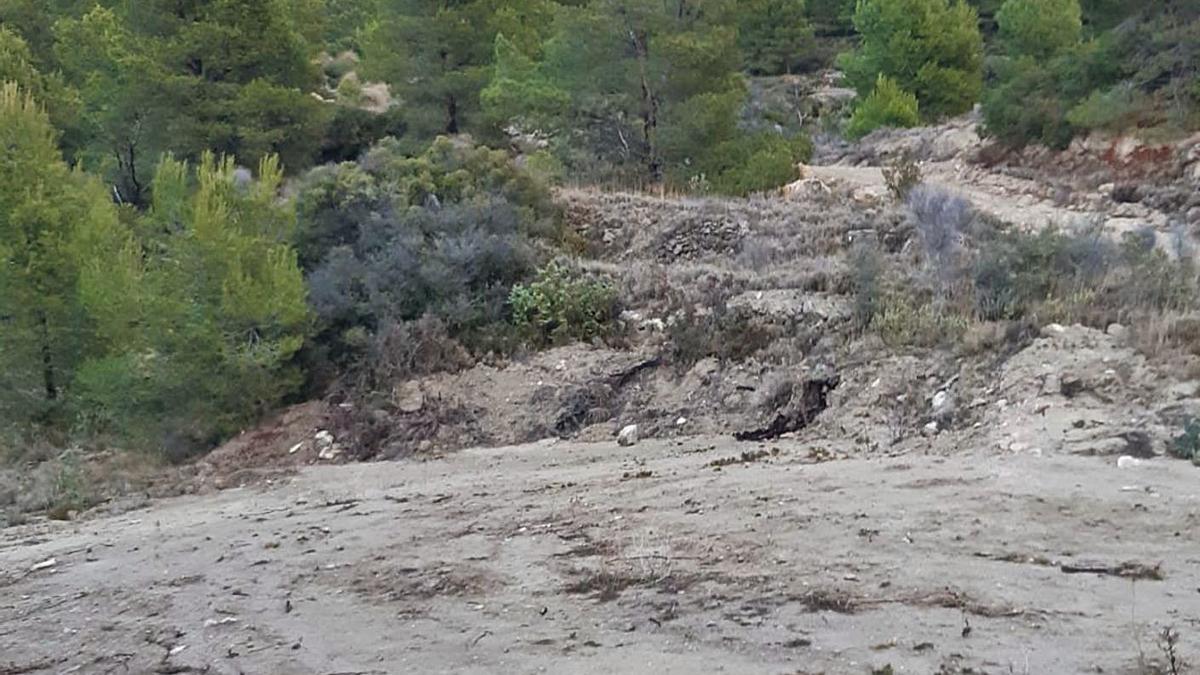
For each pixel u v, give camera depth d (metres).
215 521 10.01
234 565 7.91
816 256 17.33
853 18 41.09
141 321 15.47
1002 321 12.12
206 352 14.74
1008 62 33.78
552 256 17.69
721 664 5.12
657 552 6.96
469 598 6.48
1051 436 9.39
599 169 24.48
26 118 16.34
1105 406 9.88
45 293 15.91
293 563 7.74
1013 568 6.18
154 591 7.42
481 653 5.56
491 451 12.98
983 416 10.49
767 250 17.81
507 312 16.02
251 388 14.86
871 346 12.56
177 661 5.94
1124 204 22.52
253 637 6.19
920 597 5.77
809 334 13.58
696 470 9.91
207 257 14.95
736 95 24.75
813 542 6.89
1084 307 12.08
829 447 10.59
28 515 12.12
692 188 23.23
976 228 16.80
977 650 5.03
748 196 22.78
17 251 15.87
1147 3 28.78
